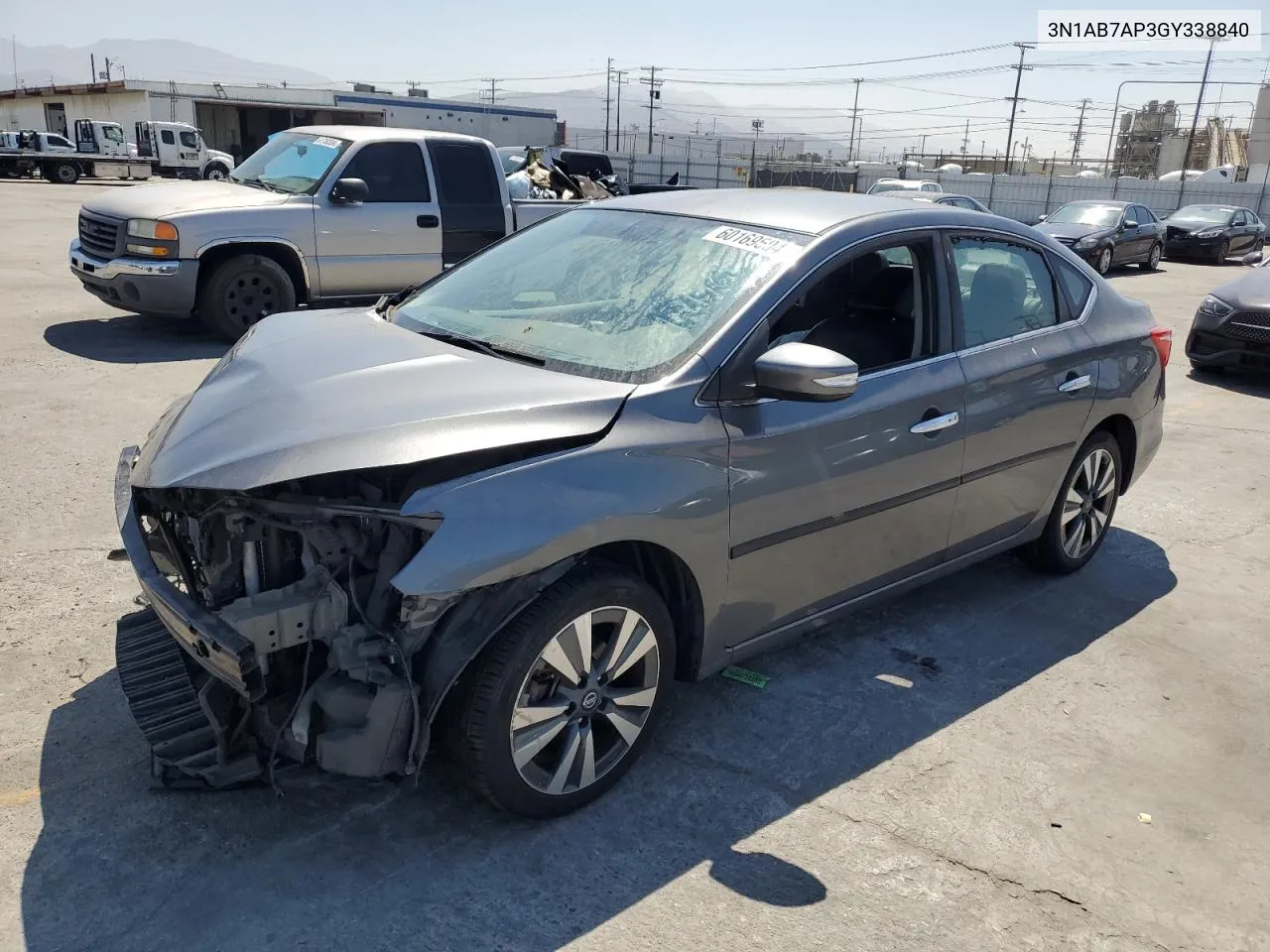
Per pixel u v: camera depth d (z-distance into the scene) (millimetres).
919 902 2662
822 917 2586
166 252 8242
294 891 2582
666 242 3604
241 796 2922
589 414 2814
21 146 36594
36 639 3705
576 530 2650
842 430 3293
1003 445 3969
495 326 3428
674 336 3131
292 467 2553
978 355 3834
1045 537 4613
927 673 3873
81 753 3072
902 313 3660
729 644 3242
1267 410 8641
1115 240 20484
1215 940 2594
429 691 2559
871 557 3596
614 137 81562
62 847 2688
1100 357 4445
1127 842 2953
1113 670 3973
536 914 2543
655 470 2832
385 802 2938
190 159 41375
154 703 2898
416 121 48812
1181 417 8281
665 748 3291
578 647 2789
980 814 3041
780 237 3445
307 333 3547
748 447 3041
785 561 3268
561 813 2908
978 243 3965
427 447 2582
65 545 4508
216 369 3443
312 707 2621
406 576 2447
